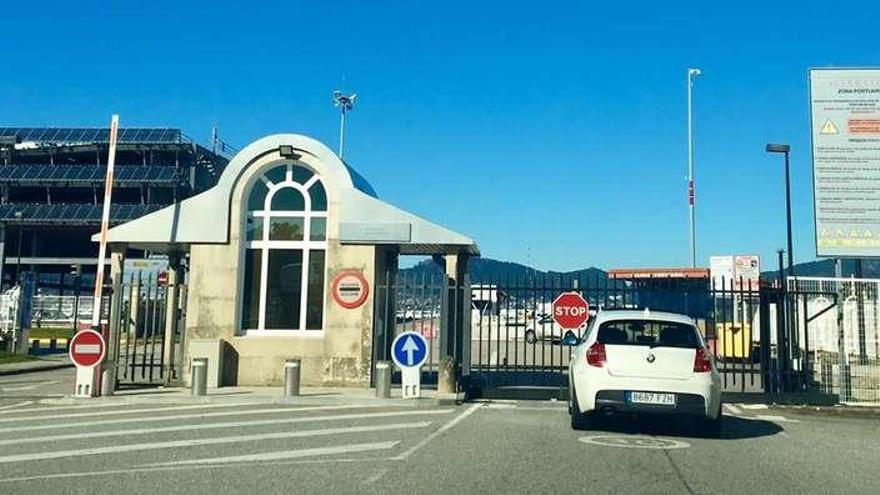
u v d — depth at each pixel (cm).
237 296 1728
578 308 1666
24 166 7781
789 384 1633
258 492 718
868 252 1717
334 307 1712
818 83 1762
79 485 746
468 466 843
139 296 1820
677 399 1048
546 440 1028
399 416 1280
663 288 1661
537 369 2142
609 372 1066
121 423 1188
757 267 2800
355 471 814
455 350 1716
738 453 969
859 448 1038
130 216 7569
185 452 929
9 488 734
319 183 1775
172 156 7875
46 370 2478
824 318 2375
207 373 1602
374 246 1728
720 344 2578
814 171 1747
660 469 847
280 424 1177
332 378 1697
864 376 1778
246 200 1770
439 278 1719
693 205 3859
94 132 7862
